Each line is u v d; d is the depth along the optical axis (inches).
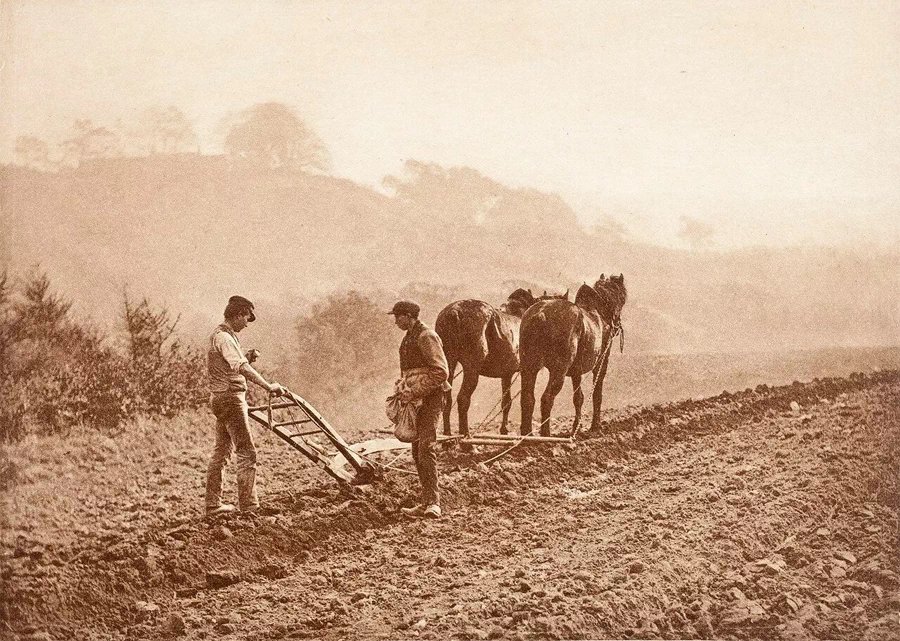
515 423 421.7
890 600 276.8
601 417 420.2
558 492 343.0
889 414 398.3
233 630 247.8
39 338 400.2
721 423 409.1
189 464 384.5
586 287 393.7
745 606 266.7
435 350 305.6
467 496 332.8
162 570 273.3
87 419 397.1
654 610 261.3
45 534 323.9
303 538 297.6
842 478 344.8
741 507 322.3
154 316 412.8
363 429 422.6
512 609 254.8
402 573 279.6
